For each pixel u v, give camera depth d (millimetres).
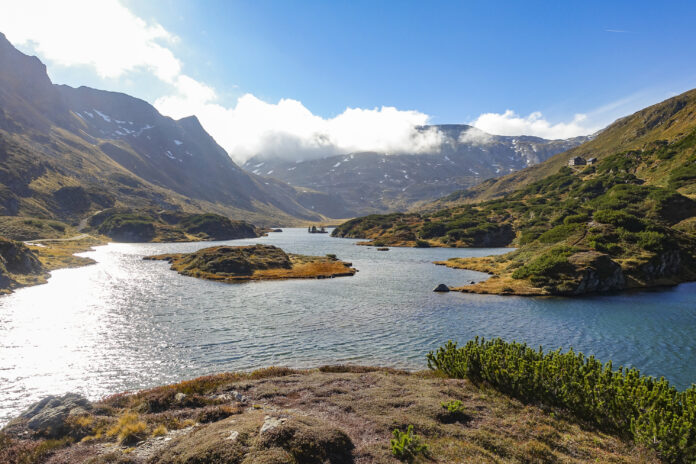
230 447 12609
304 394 22484
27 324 55594
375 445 14367
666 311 65062
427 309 66688
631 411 17547
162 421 17625
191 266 119938
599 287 82312
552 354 23484
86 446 15031
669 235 107625
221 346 46062
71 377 36375
